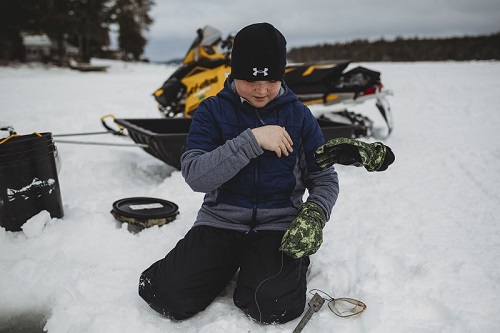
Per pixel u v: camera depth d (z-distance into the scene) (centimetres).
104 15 3180
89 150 434
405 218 283
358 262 221
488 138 506
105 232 244
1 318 187
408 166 404
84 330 176
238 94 190
